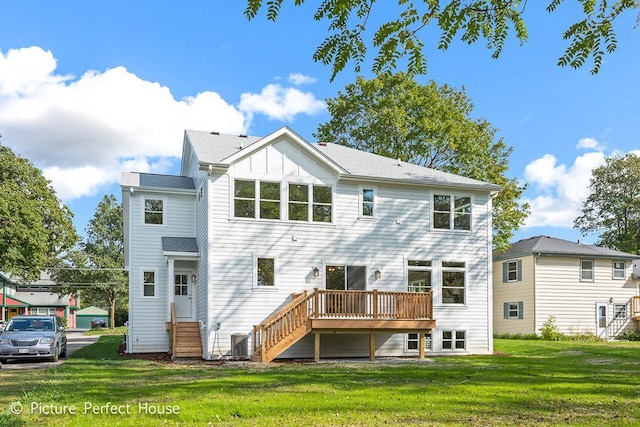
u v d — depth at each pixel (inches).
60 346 777.6
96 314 2810.0
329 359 810.8
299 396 407.2
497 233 1400.1
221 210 796.0
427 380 512.4
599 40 251.1
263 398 396.5
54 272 2324.1
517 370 606.9
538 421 331.9
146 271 887.7
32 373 572.4
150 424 312.0
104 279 2336.4
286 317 746.8
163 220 906.7
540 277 1322.6
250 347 780.6
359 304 788.6
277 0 214.4
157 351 875.4
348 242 863.7
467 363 713.6
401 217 902.4
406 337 878.4
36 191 1409.9
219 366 669.3
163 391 429.7
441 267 914.1
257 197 819.4
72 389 438.6
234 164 810.8
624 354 850.8
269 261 816.3
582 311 1343.5
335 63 248.5
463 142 1395.2
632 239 1952.5
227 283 786.8
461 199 949.2
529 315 1323.8
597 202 2076.8
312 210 849.5
